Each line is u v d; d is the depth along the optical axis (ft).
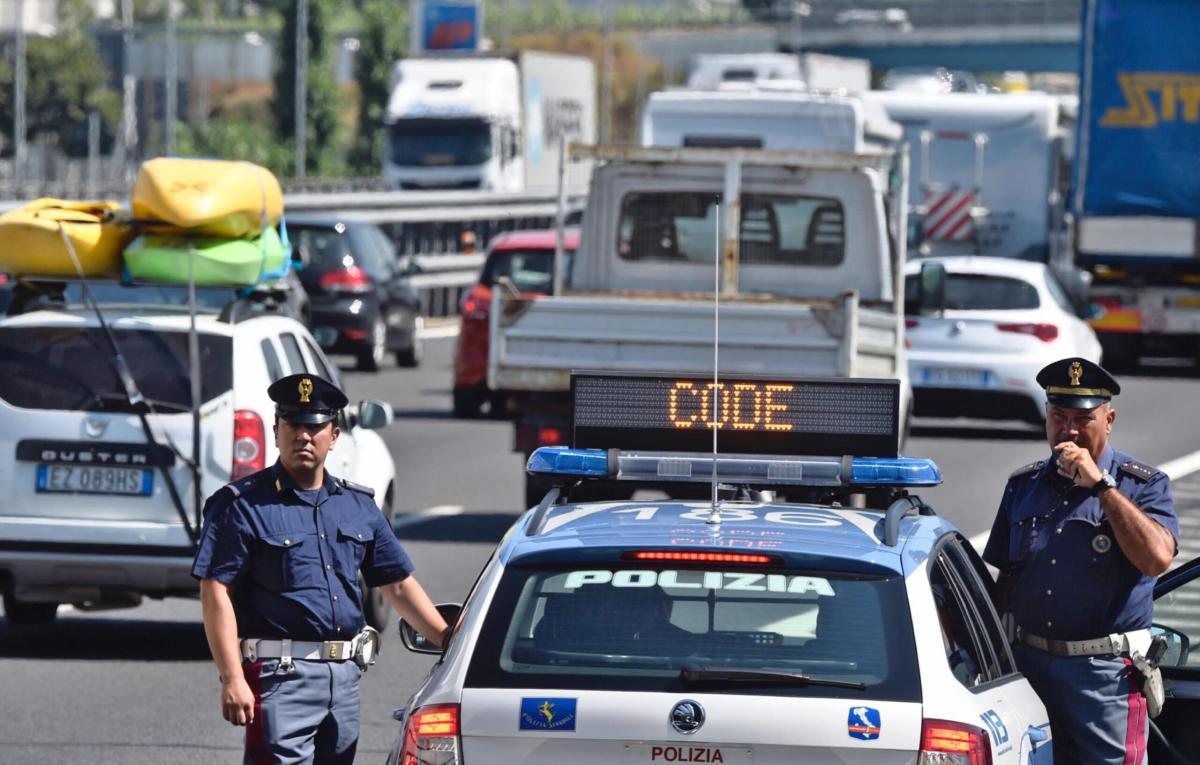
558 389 183.21
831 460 78.23
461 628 66.28
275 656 81.25
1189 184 369.09
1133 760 81.15
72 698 124.36
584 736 62.69
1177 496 220.84
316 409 81.46
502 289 182.70
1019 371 264.11
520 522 72.08
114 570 132.87
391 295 361.30
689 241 207.10
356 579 82.58
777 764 62.28
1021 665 82.64
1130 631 81.51
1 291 271.49
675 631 64.49
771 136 308.19
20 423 133.69
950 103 427.74
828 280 204.33
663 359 181.37
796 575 65.72
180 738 114.01
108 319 135.44
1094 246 378.12
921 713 62.44
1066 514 81.41
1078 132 373.81
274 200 150.00
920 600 65.16
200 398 133.69
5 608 148.66
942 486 224.53
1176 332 381.19
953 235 429.79
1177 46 366.63
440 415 292.61
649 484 86.33
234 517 81.10
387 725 118.52
